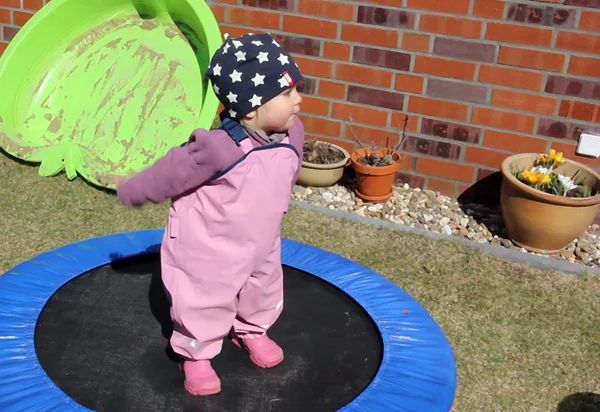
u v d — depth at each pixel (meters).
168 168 1.94
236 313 2.28
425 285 3.19
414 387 2.28
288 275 2.94
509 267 3.40
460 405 2.48
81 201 3.70
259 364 2.33
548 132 3.73
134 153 3.89
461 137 3.90
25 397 2.08
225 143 1.94
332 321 2.64
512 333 2.90
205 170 1.95
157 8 4.19
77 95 4.23
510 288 3.22
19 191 3.73
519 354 2.77
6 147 3.97
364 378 2.32
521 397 2.54
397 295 2.82
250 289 2.24
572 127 3.68
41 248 3.25
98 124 4.07
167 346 2.40
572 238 3.49
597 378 2.67
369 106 4.02
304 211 3.78
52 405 2.06
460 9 3.63
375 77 3.93
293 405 2.17
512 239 3.64
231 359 2.36
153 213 3.65
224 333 2.18
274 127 2.02
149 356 2.34
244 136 1.99
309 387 2.26
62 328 2.45
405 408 2.18
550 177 3.52
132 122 4.00
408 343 2.52
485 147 3.88
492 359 2.73
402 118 3.97
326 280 2.89
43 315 2.51
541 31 3.54
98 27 4.37
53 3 4.20
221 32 4.18
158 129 3.91
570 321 3.01
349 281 2.89
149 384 2.21
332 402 2.19
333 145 4.11
